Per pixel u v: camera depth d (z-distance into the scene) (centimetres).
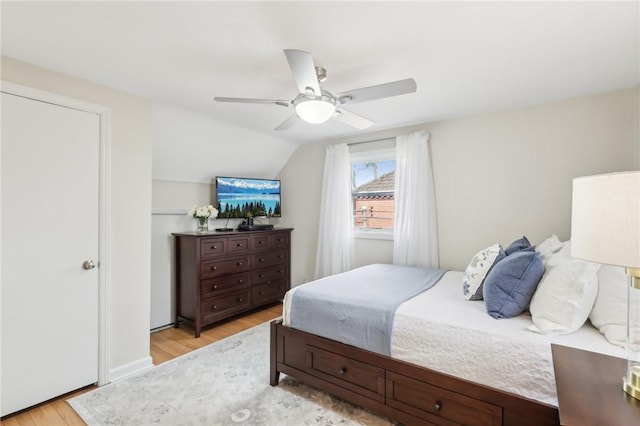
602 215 95
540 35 165
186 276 334
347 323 195
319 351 204
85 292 220
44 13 146
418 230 329
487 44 175
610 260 92
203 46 176
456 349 158
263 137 381
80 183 217
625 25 156
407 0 137
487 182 299
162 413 192
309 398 208
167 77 217
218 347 289
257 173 439
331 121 323
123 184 239
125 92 241
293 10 144
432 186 326
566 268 154
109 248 230
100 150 227
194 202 380
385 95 190
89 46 176
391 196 369
